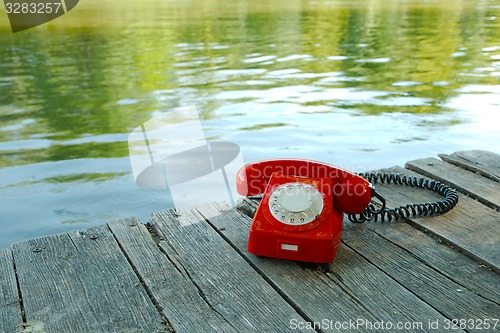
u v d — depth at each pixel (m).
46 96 8.26
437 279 1.96
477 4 21.92
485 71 9.73
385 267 2.04
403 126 6.21
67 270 2.03
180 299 1.84
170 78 9.28
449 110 6.96
